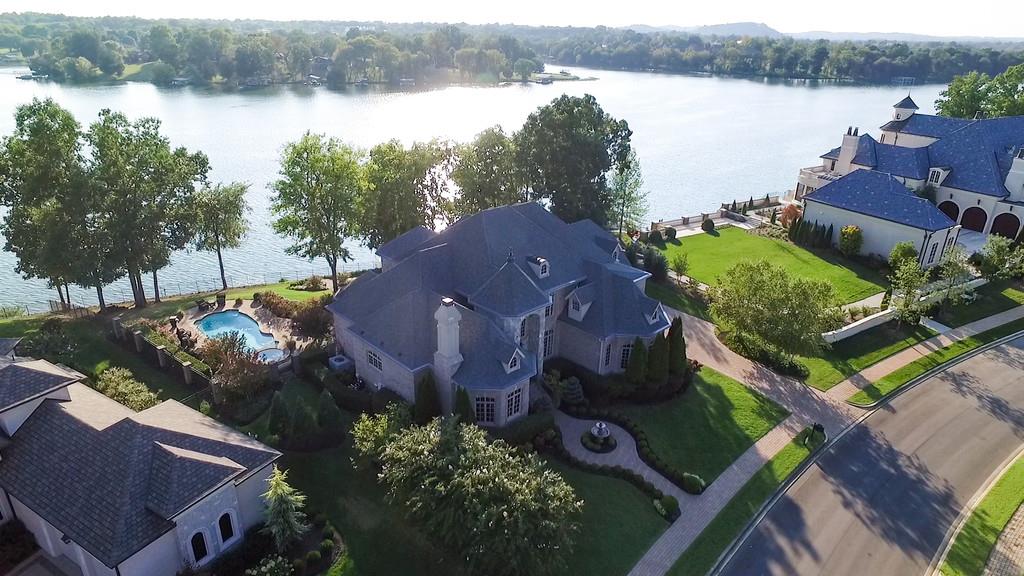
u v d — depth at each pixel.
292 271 84.50
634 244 75.88
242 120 174.38
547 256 50.44
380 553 32.84
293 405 43.62
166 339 49.00
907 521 37.88
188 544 29.92
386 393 43.53
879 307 65.31
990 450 44.38
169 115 178.50
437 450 33.25
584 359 49.97
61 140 52.84
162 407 35.34
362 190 66.19
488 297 44.69
